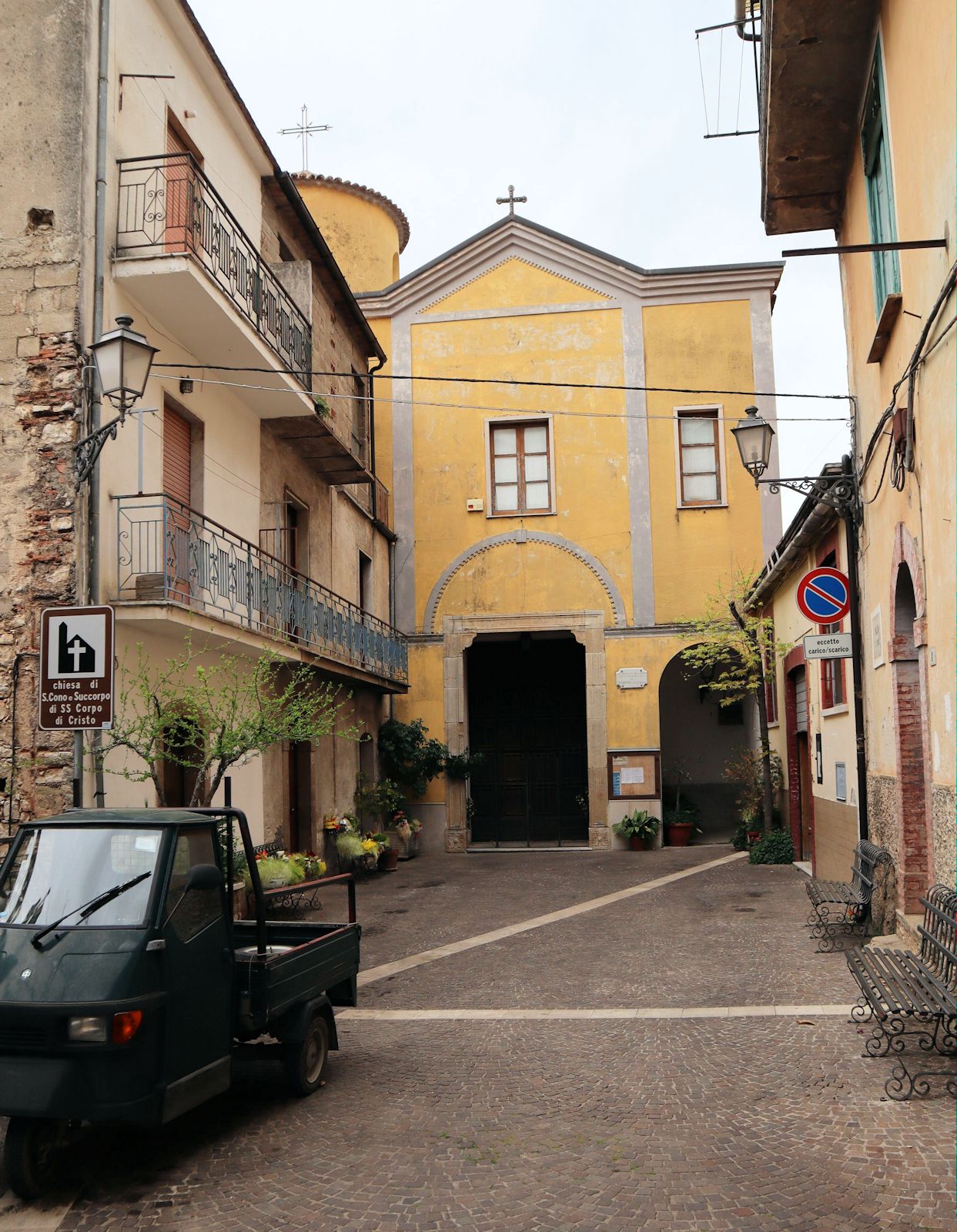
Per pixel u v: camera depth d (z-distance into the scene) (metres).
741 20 12.61
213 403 13.77
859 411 11.74
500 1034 7.95
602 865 19.56
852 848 12.88
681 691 26.58
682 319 23.77
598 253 23.97
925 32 7.72
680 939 11.47
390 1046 7.70
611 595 23.28
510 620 23.52
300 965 6.51
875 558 10.98
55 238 10.60
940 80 7.35
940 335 7.59
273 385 14.02
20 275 10.59
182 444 12.97
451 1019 8.51
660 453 23.50
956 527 7.43
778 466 23.19
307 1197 4.99
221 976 5.86
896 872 10.39
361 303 24.67
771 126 11.21
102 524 10.56
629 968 10.16
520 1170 5.22
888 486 10.10
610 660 23.16
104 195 10.85
